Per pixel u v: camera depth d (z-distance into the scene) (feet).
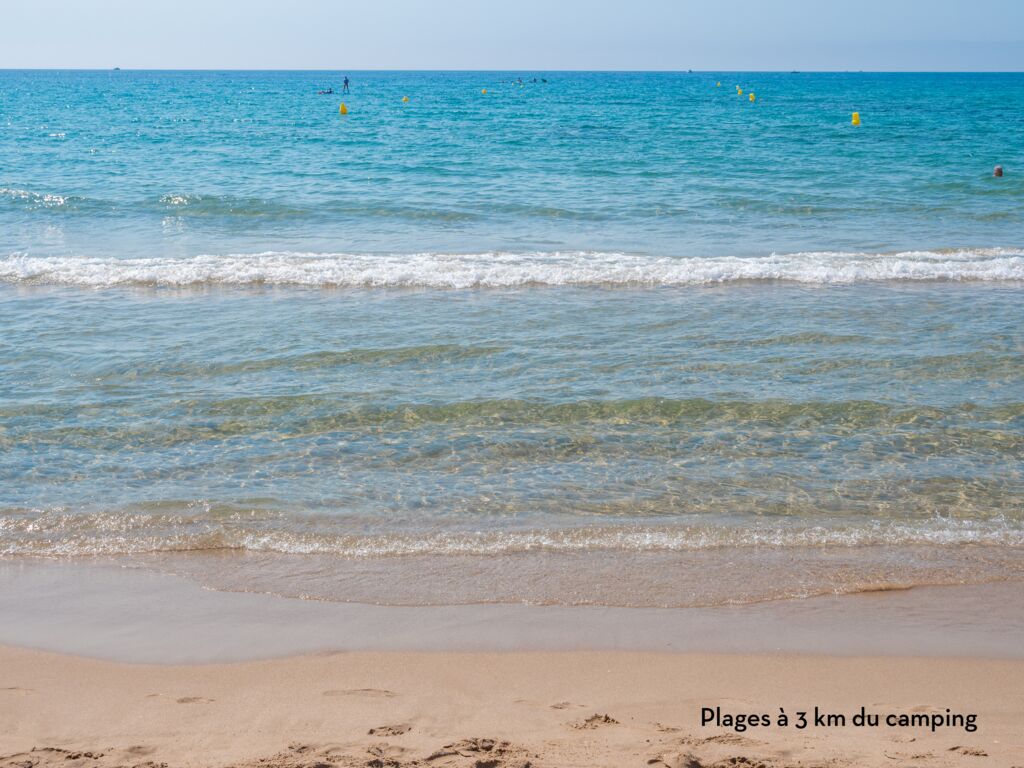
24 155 108.88
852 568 22.21
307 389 33.53
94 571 21.86
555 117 195.21
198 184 84.07
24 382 33.86
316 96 324.60
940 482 26.91
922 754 14.49
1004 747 14.84
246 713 16.05
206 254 56.59
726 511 25.20
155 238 62.03
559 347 38.40
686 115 204.13
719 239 62.64
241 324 41.52
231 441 29.37
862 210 73.67
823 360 36.81
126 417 30.99
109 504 25.22
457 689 16.99
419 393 33.14
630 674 17.62
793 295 47.57
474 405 32.07
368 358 36.91
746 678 17.49
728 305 45.32
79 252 57.16
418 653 18.39
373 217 69.56
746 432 30.19
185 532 23.79
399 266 52.29
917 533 23.99
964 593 21.07
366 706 16.31
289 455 28.45
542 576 21.76
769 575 21.84
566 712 16.12
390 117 195.72
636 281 50.24
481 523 24.47
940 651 18.60
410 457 28.43
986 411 31.76
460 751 14.46
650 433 30.12
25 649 18.39
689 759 14.07
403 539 23.52
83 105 253.85
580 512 25.11
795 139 135.23
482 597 20.79
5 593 20.74
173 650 18.43
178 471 27.32
